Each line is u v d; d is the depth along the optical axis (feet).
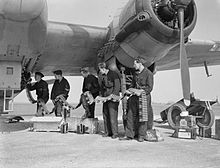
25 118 38.55
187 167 9.93
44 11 17.40
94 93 22.24
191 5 19.15
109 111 17.99
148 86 16.87
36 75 26.16
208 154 12.46
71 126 21.43
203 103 19.51
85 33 24.04
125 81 20.95
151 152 12.85
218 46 30.14
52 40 23.79
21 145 14.46
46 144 14.90
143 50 19.77
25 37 18.11
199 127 19.54
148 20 17.89
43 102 26.17
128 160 11.06
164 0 18.17
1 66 20.72
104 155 12.04
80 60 28.27
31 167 9.72
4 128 23.35
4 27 17.17
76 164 10.30
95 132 20.51
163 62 32.07
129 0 20.48
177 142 16.38
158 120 35.55
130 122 17.19
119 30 20.92
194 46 28.63
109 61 22.07
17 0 16.11
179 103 18.81
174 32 18.19
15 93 27.91
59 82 24.71
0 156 11.60
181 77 17.87
